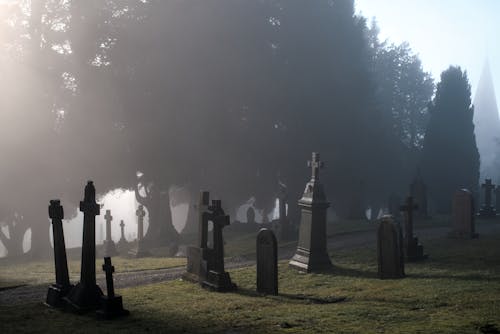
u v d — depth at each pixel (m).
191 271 14.63
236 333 8.75
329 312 9.99
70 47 35.47
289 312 10.22
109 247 27.33
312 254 15.72
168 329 9.16
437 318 9.08
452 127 47.59
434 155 47.84
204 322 9.61
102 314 10.09
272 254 12.48
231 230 35.44
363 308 10.20
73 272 19.45
